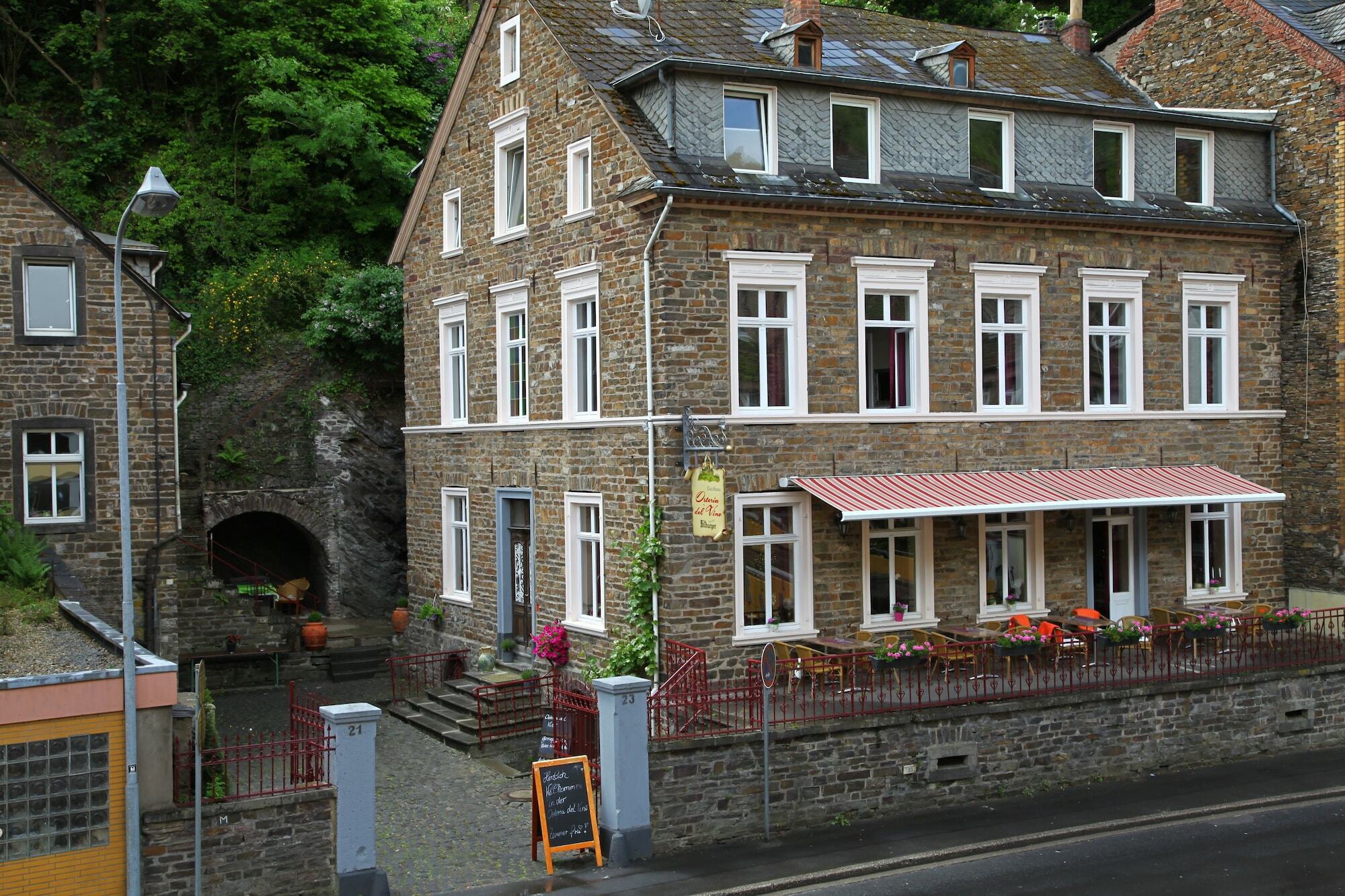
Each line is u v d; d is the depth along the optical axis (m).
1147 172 26.03
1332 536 26.73
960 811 19.30
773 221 21.94
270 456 32.31
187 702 16.67
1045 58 29.75
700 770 17.62
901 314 23.44
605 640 22.81
